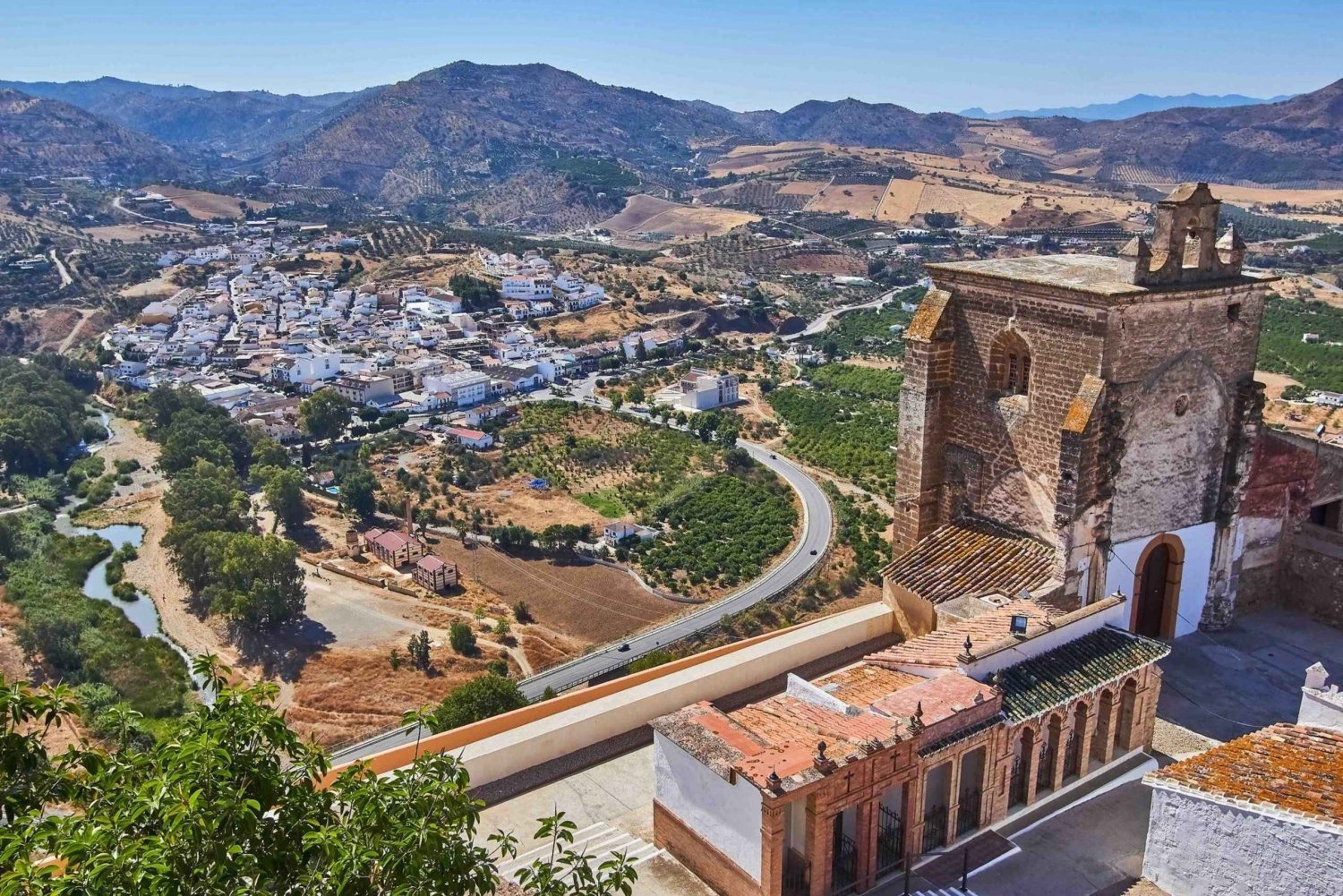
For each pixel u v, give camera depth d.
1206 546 26.86
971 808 18.84
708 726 18.02
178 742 12.23
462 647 124.19
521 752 20.69
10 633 118.56
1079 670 20.14
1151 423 24.67
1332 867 14.57
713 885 17.41
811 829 16.47
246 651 123.50
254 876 11.22
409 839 11.56
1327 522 29.66
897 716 17.69
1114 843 18.69
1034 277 24.78
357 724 109.75
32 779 12.18
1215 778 16.30
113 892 10.24
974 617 22.80
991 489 26.77
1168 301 23.78
